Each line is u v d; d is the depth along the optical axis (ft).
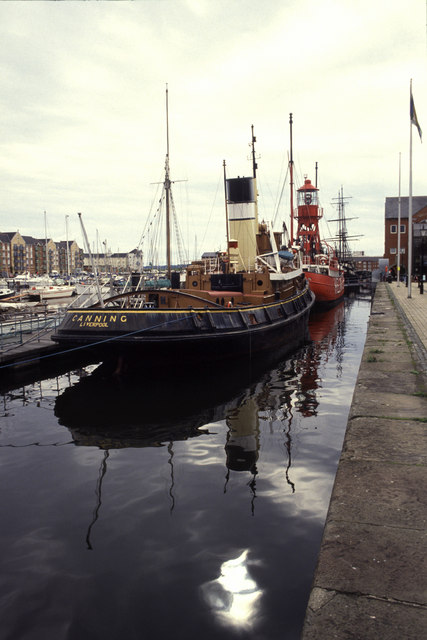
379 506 15.48
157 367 52.90
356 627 10.23
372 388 30.60
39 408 43.86
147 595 16.57
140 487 25.86
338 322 119.34
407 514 14.92
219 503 23.44
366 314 140.26
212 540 19.94
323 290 143.13
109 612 15.79
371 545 13.29
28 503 24.38
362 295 241.55
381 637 9.91
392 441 21.20
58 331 52.70
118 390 49.37
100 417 40.24
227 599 16.14
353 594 11.32
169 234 101.65
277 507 22.76
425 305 99.81
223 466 28.50
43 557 19.22
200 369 54.85
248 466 28.35
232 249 76.02
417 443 20.93
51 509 23.61
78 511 23.27
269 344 67.87
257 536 20.10
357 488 16.76
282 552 18.83
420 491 16.47
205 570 17.85
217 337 53.98
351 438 21.68
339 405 42.29
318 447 31.40
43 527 21.75
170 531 20.88
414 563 12.42
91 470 28.73
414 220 299.38
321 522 21.17
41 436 35.73
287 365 62.23
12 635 14.89
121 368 53.21
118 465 29.40
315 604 11.04
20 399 47.52
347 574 12.06
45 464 29.96
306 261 154.40
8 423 39.27
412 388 30.53
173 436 34.78
